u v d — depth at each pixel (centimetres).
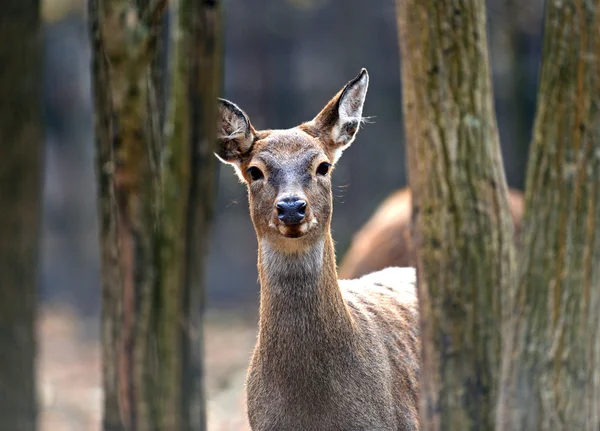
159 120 863
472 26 970
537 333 862
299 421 1214
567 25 856
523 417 864
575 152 852
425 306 969
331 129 1370
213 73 793
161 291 793
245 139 1326
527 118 3309
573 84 852
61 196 3912
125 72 786
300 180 1241
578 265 852
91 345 3303
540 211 865
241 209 3919
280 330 1217
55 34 3838
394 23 3794
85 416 2159
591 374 859
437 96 962
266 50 3919
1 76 760
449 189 962
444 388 958
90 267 3647
